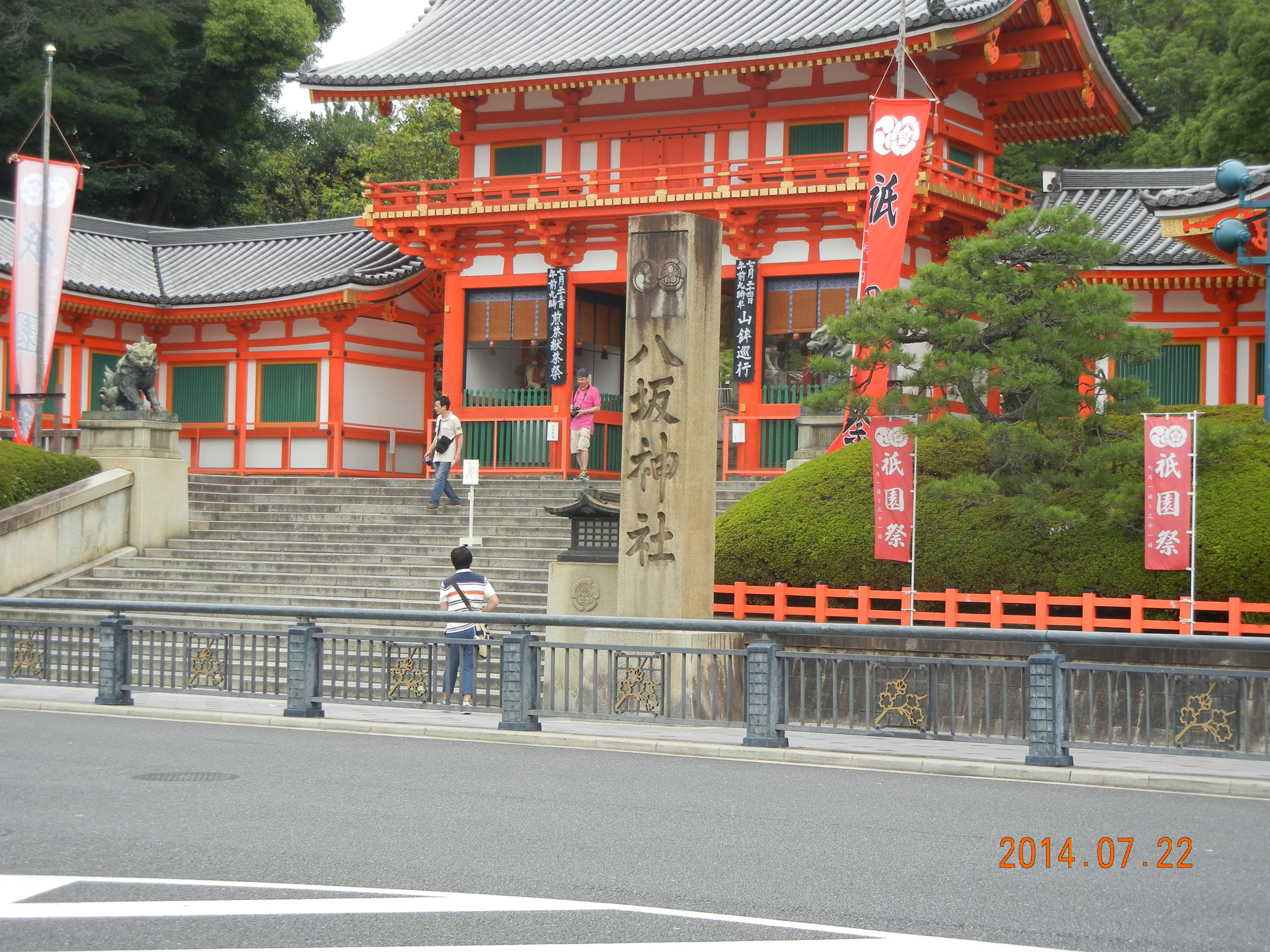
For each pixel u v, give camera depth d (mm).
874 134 24250
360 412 35156
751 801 10062
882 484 18141
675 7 32781
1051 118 33906
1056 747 11773
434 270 34000
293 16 51469
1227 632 15773
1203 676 11477
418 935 6402
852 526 18859
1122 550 17484
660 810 9664
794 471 20516
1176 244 27844
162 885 7316
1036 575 17719
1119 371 29469
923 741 13781
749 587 18172
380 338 35688
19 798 9852
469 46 33156
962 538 18312
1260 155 36625
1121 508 17203
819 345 26141
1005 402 19391
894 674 12594
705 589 16328
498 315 31984
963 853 8328
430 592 22047
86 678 18094
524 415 31141
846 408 19047
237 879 7473
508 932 6461
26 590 23391
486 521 25109
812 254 28922
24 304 27547
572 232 30875
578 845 8414
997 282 18531
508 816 9344
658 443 16141
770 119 30234
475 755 12508
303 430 34812
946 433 18047
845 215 28047
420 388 36844
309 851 8172
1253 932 6656
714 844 8500
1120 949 6324
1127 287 28328
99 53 49406
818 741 13695
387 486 28500
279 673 19578
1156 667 11633
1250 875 7863
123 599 23078
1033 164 48031
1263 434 18641
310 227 37750
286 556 24438
